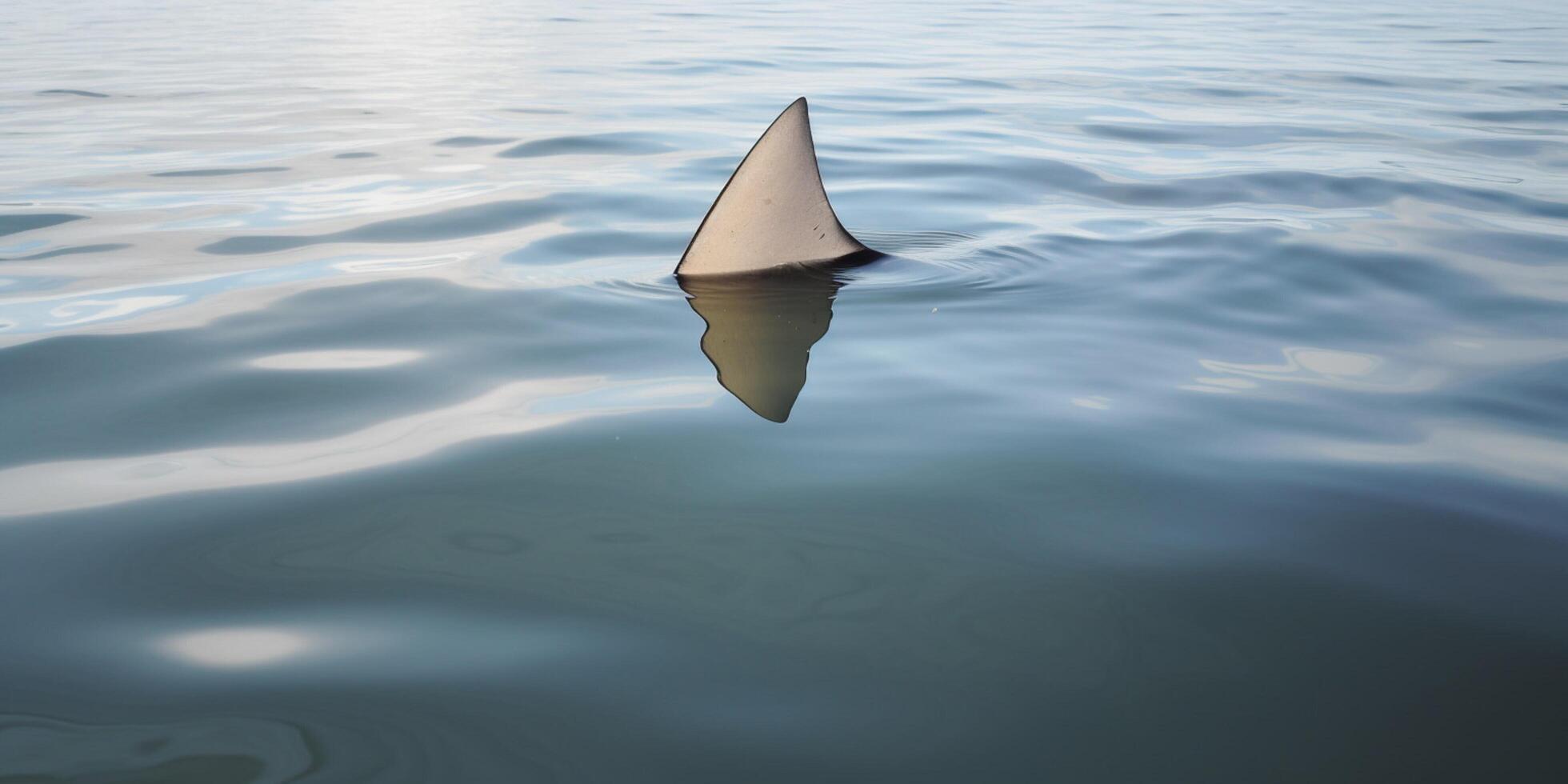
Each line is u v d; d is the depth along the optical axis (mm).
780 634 2361
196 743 2006
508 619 2412
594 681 2201
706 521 2861
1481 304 4887
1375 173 7785
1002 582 2590
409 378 3900
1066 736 2053
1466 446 3424
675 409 3611
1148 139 9328
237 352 4172
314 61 14797
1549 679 2250
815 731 2059
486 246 5750
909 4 27141
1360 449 3406
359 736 2033
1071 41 17984
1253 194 7152
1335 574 2658
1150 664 2279
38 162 8047
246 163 8039
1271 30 20031
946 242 5828
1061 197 7113
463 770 1941
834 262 5266
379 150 8562
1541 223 6359
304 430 3449
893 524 2859
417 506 2939
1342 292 5055
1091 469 3227
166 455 3262
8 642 2322
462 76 13297
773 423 3510
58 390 3770
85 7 23500
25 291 4957
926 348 4230
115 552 2697
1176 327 4551
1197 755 2004
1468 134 9523
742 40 17812
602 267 5320
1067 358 4160
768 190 5039
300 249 5727
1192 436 3477
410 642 2330
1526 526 2920
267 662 2260
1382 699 2176
